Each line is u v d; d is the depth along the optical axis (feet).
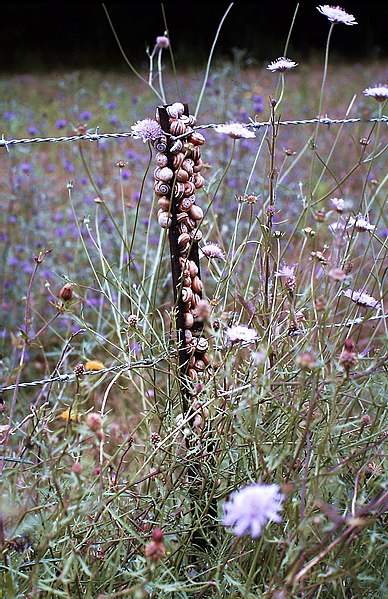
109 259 5.19
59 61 19.06
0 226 5.79
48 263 5.23
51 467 2.21
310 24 21.21
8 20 20.22
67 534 2.43
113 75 15.35
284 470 2.48
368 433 2.67
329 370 2.79
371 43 19.75
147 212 5.67
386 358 2.41
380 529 2.43
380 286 2.80
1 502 2.19
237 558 2.36
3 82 14.29
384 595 2.27
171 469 2.50
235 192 5.51
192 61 18.60
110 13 20.93
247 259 4.75
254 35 20.89
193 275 2.77
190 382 2.63
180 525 2.57
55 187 6.97
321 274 3.41
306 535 2.29
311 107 10.62
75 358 4.53
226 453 2.59
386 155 7.52
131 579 2.28
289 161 7.63
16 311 4.74
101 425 2.02
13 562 2.39
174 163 2.68
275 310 2.91
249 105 7.07
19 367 2.26
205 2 21.40
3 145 2.92
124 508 2.66
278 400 2.61
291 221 5.65
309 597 2.18
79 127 2.93
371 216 5.60
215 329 2.77
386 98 2.92
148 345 2.79
